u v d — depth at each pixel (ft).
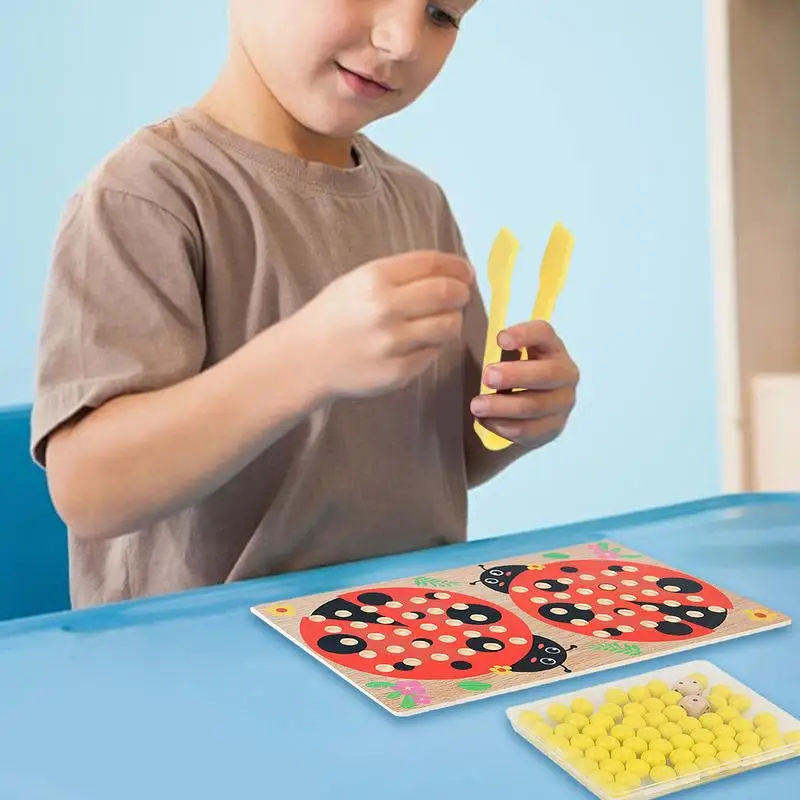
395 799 1.26
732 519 2.26
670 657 1.62
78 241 2.32
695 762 1.31
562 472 5.78
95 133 6.03
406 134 5.79
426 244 3.06
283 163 2.64
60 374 2.23
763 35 4.21
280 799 1.26
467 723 1.43
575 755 1.32
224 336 2.52
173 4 5.79
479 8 5.52
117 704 1.49
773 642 1.68
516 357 2.82
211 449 2.06
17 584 2.82
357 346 1.95
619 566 1.97
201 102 2.73
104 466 2.08
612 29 5.32
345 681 1.55
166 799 1.26
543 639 1.66
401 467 2.76
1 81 6.03
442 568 2.00
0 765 1.34
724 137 4.20
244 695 1.51
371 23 2.31
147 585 2.58
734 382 4.32
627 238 5.48
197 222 2.46
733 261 4.25
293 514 2.57
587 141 5.46
